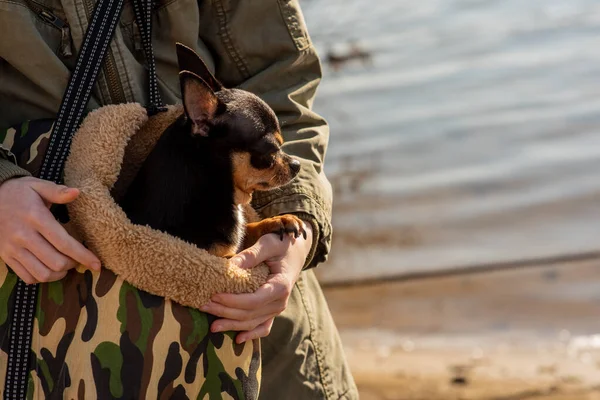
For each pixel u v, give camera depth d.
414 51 14.92
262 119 2.59
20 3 2.53
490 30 16.27
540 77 13.62
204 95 2.47
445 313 7.21
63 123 2.43
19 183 2.27
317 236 2.68
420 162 10.66
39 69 2.56
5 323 2.32
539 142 11.10
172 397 2.22
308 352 2.80
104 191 2.30
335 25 11.71
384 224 9.05
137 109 2.44
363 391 5.46
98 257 2.26
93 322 2.22
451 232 8.86
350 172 10.41
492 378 5.68
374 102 12.64
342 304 7.46
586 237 8.58
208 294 2.28
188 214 2.43
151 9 2.65
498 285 7.68
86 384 2.19
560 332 6.79
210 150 2.50
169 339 2.22
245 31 2.86
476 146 11.06
